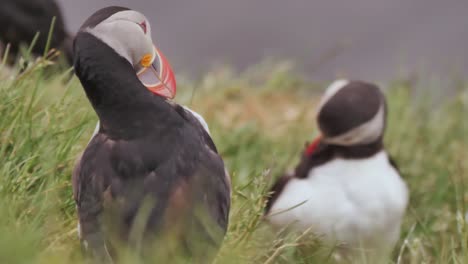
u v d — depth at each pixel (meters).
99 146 8.54
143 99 8.63
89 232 8.20
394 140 15.70
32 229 8.85
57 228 9.22
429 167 15.02
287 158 14.62
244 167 14.00
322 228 11.88
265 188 11.02
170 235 8.05
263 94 17.48
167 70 9.09
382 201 11.98
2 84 10.20
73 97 10.74
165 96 9.02
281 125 16.11
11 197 9.23
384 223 12.02
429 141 15.88
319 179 12.07
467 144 16.25
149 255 7.93
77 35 8.78
